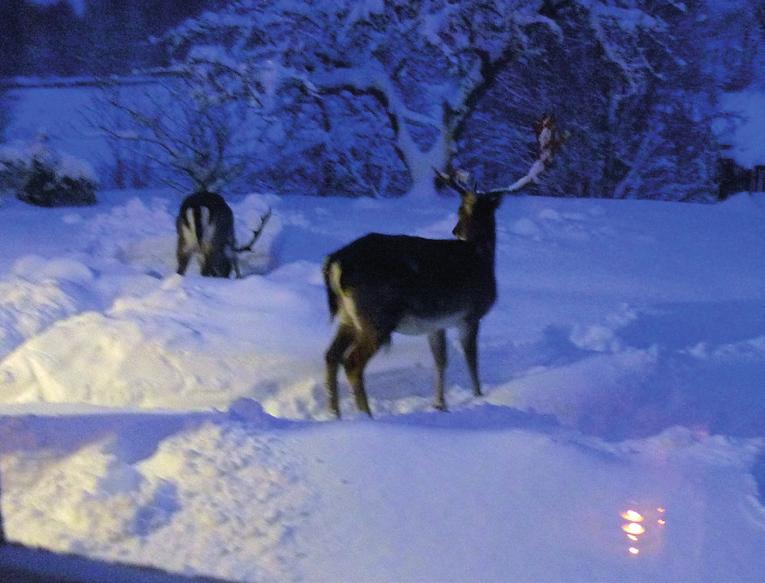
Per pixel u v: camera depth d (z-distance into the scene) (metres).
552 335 9.04
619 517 4.16
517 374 8.02
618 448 5.14
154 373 7.56
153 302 9.04
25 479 4.66
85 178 17.38
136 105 22.27
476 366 7.58
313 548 3.96
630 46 24.53
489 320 9.48
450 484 4.46
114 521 4.11
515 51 23.16
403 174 26.02
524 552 3.89
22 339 8.58
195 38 24.41
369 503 4.31
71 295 9.45
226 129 20.34
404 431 5.03
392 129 24.31
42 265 10.66
